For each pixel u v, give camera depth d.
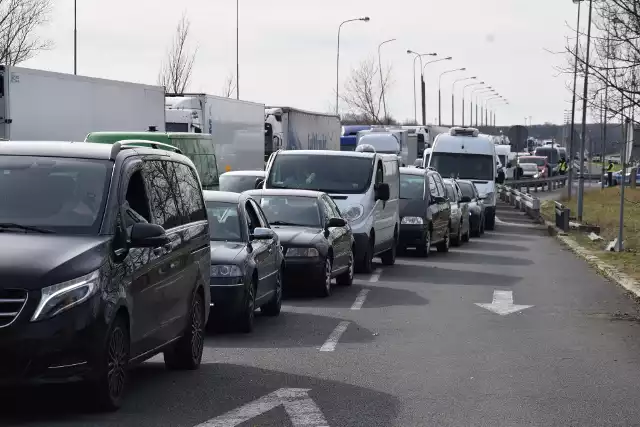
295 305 19.59
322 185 26.08
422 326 17.11
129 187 10.93
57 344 9.20
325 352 14.29
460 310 19.31
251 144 46.62
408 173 32.28
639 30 22.81
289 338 15.54
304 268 20.41
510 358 14.06
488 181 48.22
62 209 10.34
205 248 13.09
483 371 13.01
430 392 11.62
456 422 10.12
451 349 14.76
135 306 10.45
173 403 10.72
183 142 31.94
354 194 25.83
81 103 31.67
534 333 16.56
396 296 21.31
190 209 12.72
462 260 30.81
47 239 9.88
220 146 41.97
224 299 15.59
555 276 26.38
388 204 27.73
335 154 26.64
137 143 11.84
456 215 36.25
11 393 10.85
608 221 49.94
